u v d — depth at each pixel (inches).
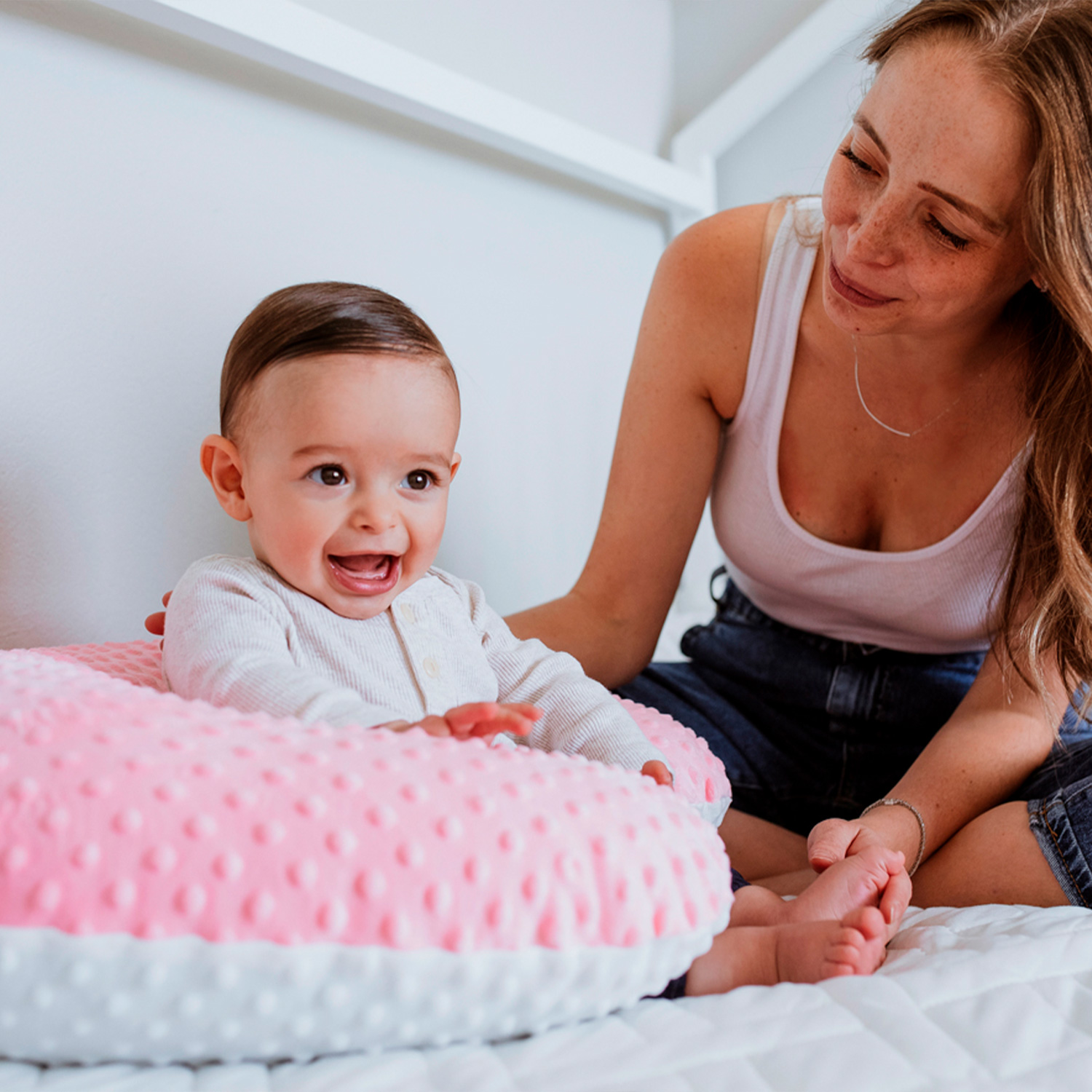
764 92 68.4
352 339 28.1
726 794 34.5
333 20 42.9
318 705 24.2
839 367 38.5
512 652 34.0
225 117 41.6
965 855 31.4
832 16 65.5
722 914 22.0
